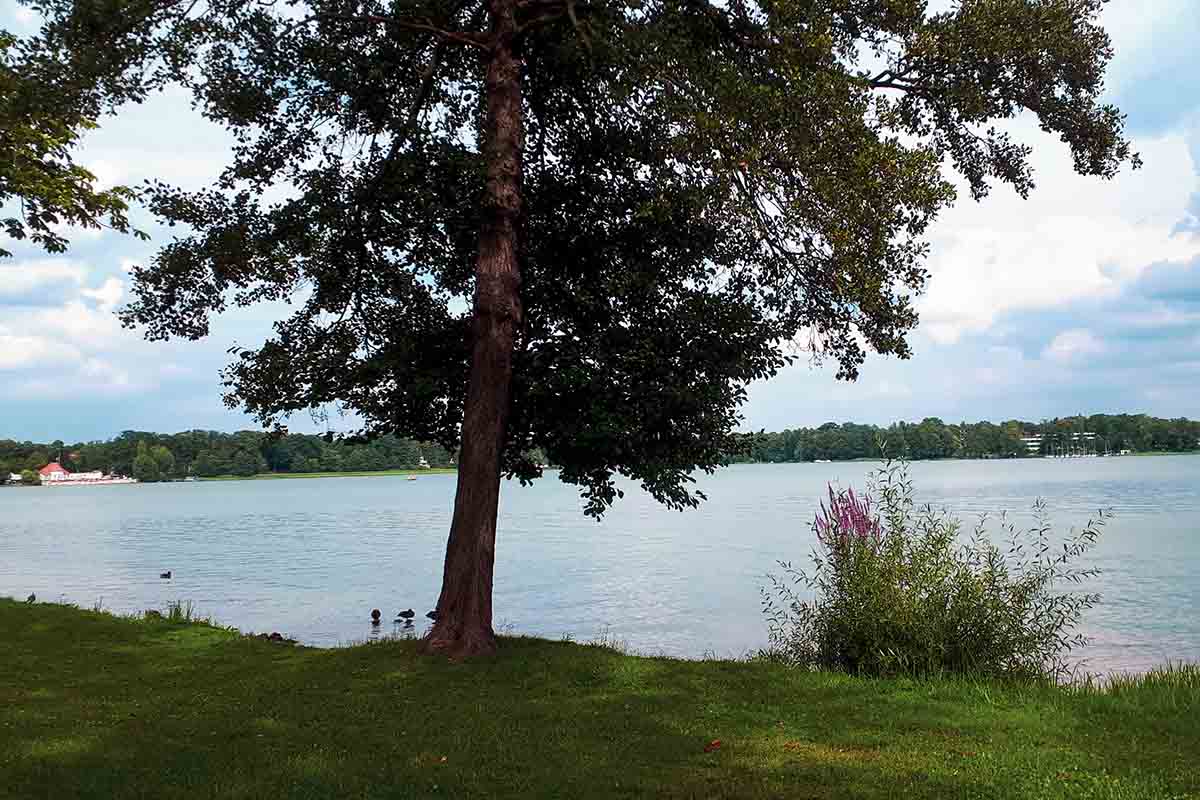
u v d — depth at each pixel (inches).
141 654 460.8
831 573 445.1
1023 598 415.5
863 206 401.7
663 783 248.5
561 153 521.7
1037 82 467.8
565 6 450.3
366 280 521.3
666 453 474.6
